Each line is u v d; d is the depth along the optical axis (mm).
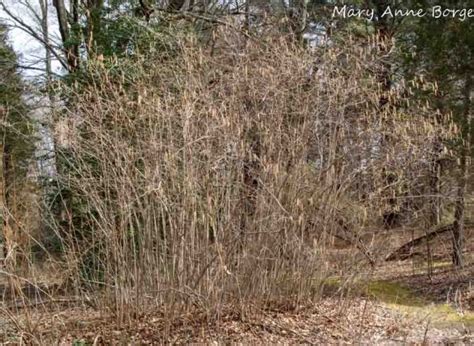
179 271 4996
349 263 6023
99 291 5309
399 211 6758
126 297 5113
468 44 7902
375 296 6598
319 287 5883
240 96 5371
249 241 5363
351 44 6520
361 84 6324
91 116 5336
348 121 5895
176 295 5051
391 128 6496
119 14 8484
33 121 6574
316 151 5789
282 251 5613
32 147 6551
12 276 4281
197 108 5402
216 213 5062
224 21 7879
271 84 5453
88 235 6148
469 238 9523
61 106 6094
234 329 5090
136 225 5523
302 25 8820
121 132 5258
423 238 8930
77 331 4797
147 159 5031
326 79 5762
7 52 9148
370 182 6051
